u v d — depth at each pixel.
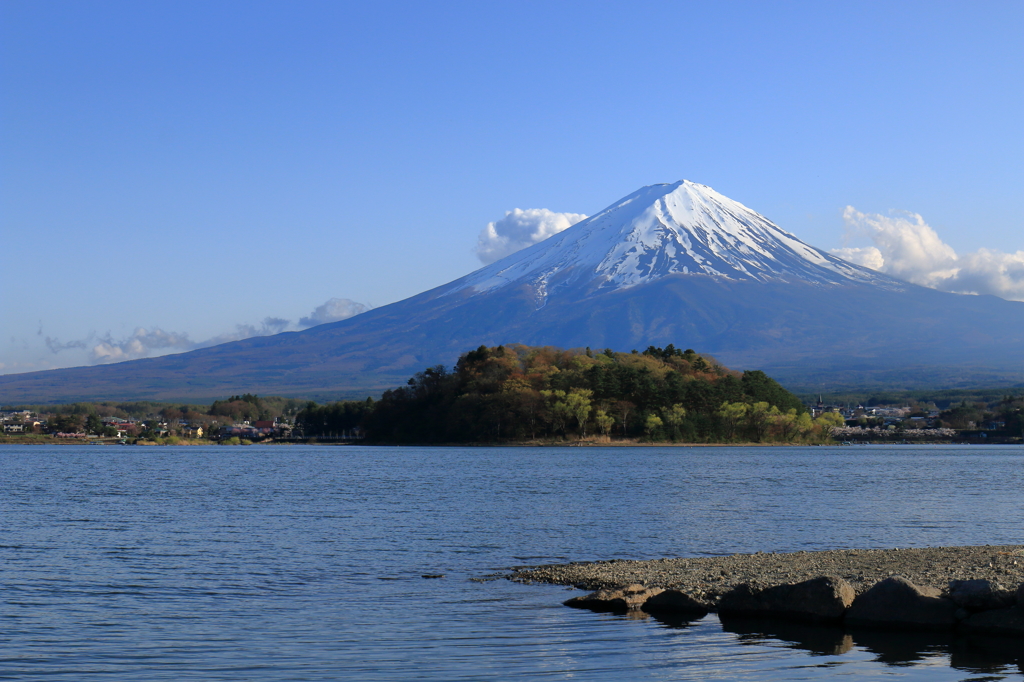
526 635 28.67
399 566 42.16
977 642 27.56
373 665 25.52
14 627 29.91
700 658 26.09
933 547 45.34
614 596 32.78
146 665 25.56
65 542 50.66
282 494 86.69
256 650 27.06
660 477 111.94
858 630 29.11
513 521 61.06
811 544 49.72
